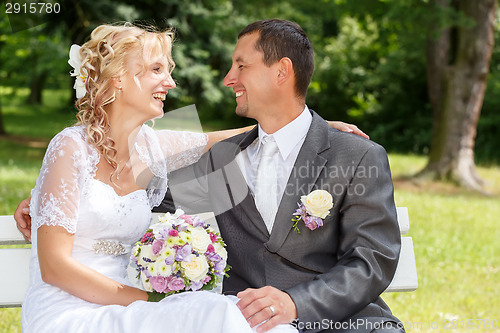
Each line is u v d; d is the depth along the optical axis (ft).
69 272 7.86
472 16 38.17
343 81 63.93
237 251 8.75
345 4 42.80
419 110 60.44
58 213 7.98
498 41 55.83
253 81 8.73
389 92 61.16
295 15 58.23
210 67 52.21
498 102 54.24
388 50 63.16
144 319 7.29
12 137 54.29
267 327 7.36
